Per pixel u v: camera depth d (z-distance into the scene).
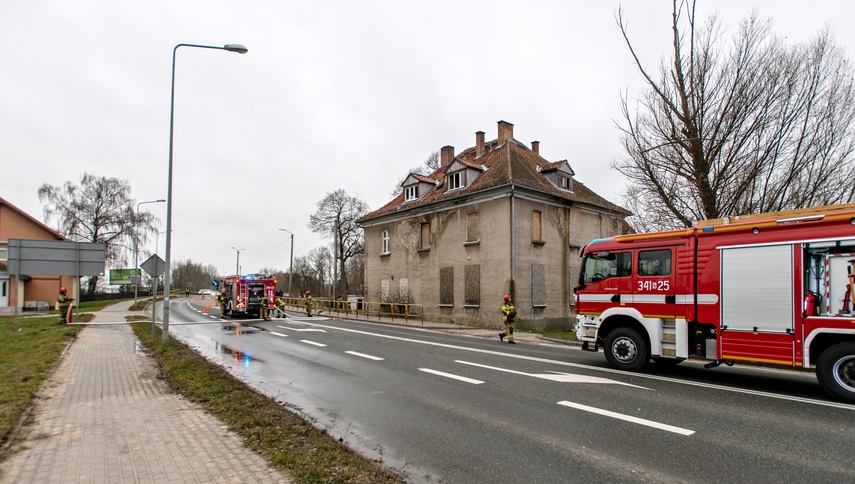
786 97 13.12
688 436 5.41
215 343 14.55
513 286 22.08
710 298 8.58
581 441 5.24
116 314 28.84
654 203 16.59
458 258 24.91
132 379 8.38
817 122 12.90
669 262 9.25
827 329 7.28
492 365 10.34
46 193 44.59
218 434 5.17
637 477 4.27
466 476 4.30
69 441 4.92
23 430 5.27
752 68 13.48
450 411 6.51
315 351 12.68
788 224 7.82
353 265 60.62
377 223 31.22
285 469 4.21
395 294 29.12
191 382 7.82
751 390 7.84
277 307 27.56
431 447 5.08
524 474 4.34
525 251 22.91
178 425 5.50
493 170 25.06
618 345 9.88
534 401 7.05
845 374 7.08
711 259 8.64
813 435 5.44
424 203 26.86
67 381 8.17
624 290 9.86
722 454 4.84
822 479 4.22
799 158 13.08
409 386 8.14
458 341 15.52
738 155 13.75
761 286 8.01
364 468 4.29
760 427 5.75
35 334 15.67
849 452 4.90
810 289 7.56
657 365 10.48
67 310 20.73
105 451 4.63
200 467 4.23
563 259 25.17
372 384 8.33
